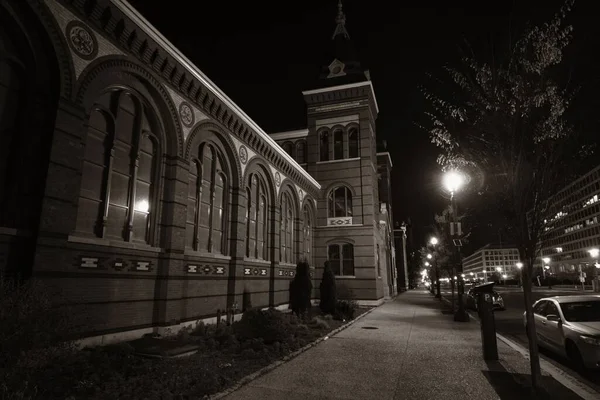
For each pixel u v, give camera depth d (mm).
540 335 9500
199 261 12422
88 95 8422
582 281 59906
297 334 11383
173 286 10648
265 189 18984
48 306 5672
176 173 11242
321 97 29922
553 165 6352
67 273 7547
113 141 9352
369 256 26234
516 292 49219
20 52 7422
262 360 8016
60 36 7762
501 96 6699
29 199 7109
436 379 6863
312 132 29625
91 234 8633
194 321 11828
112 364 7000
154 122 10969
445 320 16469
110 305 8672
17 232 6801
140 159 10414
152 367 7027
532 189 6426
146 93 10578
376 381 6711
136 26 9828
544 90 6289
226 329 10930
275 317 10812
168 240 10719
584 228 103500
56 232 7297
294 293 15930
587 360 7492
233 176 15289
